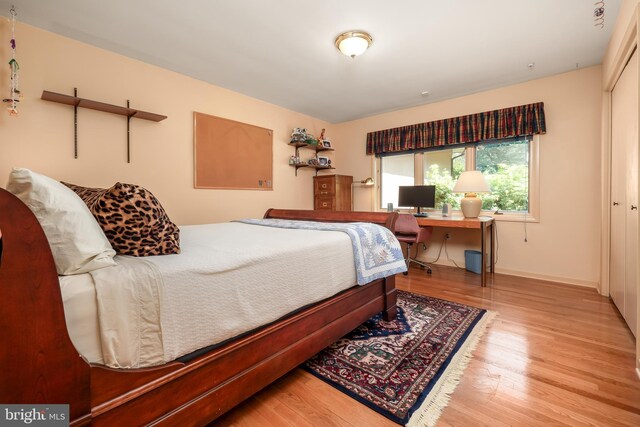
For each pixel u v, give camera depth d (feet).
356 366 5.27
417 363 5.33
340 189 14.88
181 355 3.19
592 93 9.61
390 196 14.99
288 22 7.14
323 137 15.52
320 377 4.98
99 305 2.68
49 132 7.44
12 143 6.92
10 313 2.22
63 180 7.67
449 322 7.06
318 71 9.88
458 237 12.84
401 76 10.28
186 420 3.26
